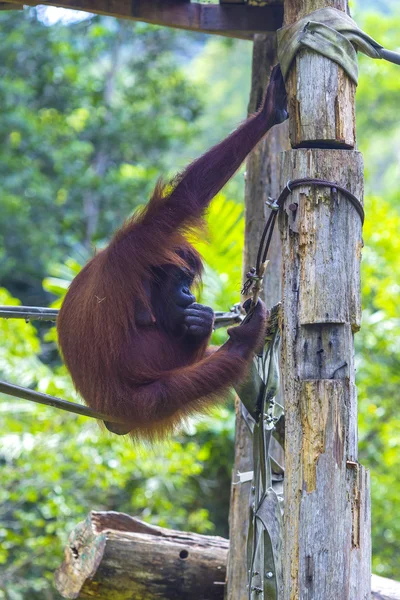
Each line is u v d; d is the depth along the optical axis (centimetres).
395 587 1068
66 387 1947
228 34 1101
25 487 1830
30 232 3166
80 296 832
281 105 802
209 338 892
